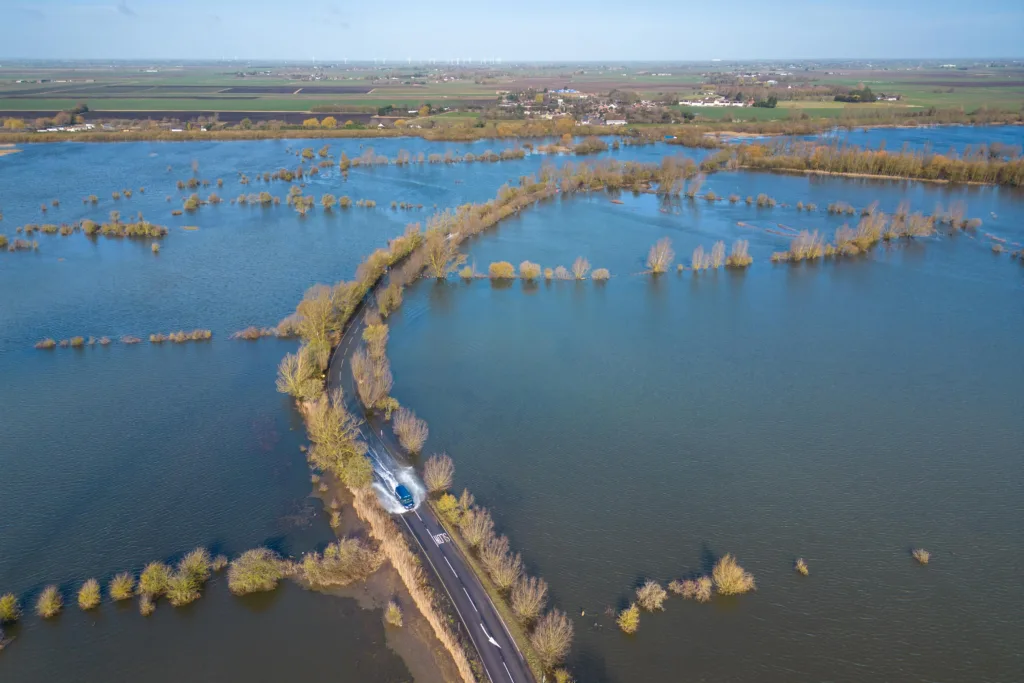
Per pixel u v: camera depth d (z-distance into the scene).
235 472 112.94
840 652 83.19
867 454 121.25
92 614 85.50
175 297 185.25
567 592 90.88
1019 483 113.75
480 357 155.75
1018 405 136.12
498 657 79.25
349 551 92.81
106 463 114.62
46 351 153.75
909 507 108.31
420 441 118.00
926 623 87.75
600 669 79.62
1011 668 81.88
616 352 159.12
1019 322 174.00
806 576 94.69
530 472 115.25
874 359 155.38
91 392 136.75
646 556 97.69
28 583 90.12
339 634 83.00
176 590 86.81
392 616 84.62
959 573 95.69
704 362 154.38
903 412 134.12
